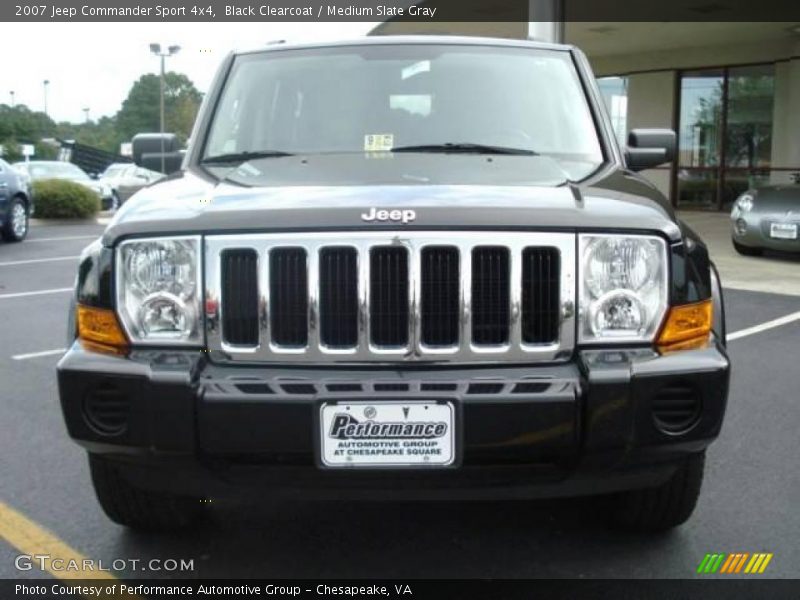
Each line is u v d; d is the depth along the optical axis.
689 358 2.83
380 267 2.81
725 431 4.80
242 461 2.81
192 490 2.87
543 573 3.22
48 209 19.69
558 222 2.84
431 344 2.83
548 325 2.86
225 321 2.86
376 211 2.83
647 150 4.21
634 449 2.77
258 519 3.70
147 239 2.89
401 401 2.69
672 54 20.75
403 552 3.40
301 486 2.79
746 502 3.85
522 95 4.19
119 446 2.82
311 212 2.85
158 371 2.75
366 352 2.82
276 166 3.64
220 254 2.85
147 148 4.48
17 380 6.06
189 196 3.19
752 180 19.69
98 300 2.92
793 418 5.03
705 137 20.59
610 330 2.87
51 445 4.68
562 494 2.85
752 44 19.42
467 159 3.70
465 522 3.66
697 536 3.51
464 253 2.80
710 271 3.14
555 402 2.71
